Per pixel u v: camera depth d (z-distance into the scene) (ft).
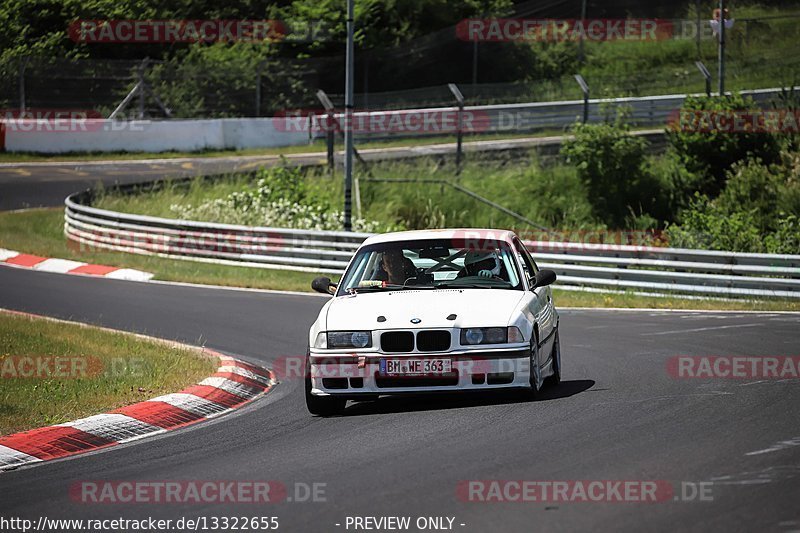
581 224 413.59
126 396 127.75
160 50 630.33
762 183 391.65
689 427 98.48
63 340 167.22
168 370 144.46
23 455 102.47
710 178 435.12
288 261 309.83
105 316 215.92
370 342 113.50
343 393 113.70
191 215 363.35
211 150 538.47
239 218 361.51
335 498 78.13
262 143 551.59
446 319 113.39
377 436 101.60
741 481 77.66
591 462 85.40
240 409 127.95
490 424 103.71
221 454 98.73
